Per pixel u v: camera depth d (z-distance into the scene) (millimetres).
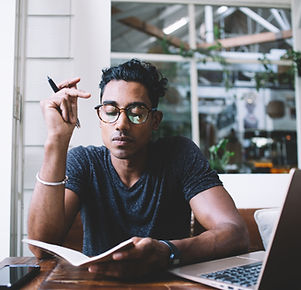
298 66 4020
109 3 1816
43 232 883
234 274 615
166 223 1083
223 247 761
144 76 956
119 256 589
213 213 905
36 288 594
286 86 5762
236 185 1874
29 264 778
